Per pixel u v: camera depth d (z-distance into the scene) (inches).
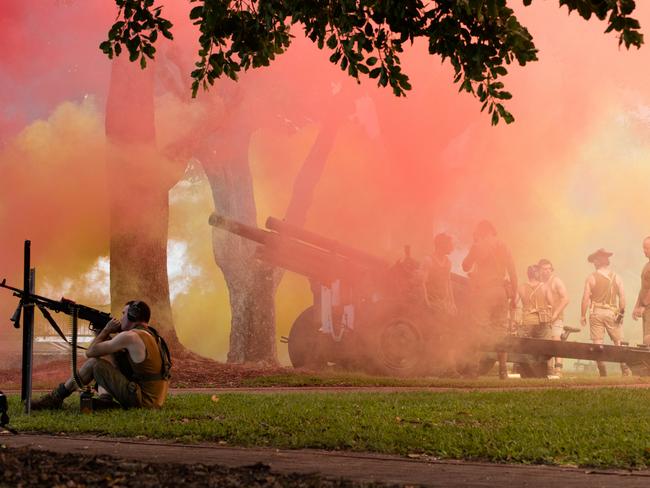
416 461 384.2
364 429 476.4
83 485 275.0
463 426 495.2
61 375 1020.5
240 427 470.6
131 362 560.1
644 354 1093.1
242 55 494.3
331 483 301.6
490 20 450.9
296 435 447.8
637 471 359.9
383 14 462.6
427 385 924.6
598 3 413.7
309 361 1222.3
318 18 472.1
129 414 529.7
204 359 1240.8
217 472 313.3
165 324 1251.8
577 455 394.3
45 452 355.9
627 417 538.0
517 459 387.9
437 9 457.1
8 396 732.7
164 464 331.3
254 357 1606.8
